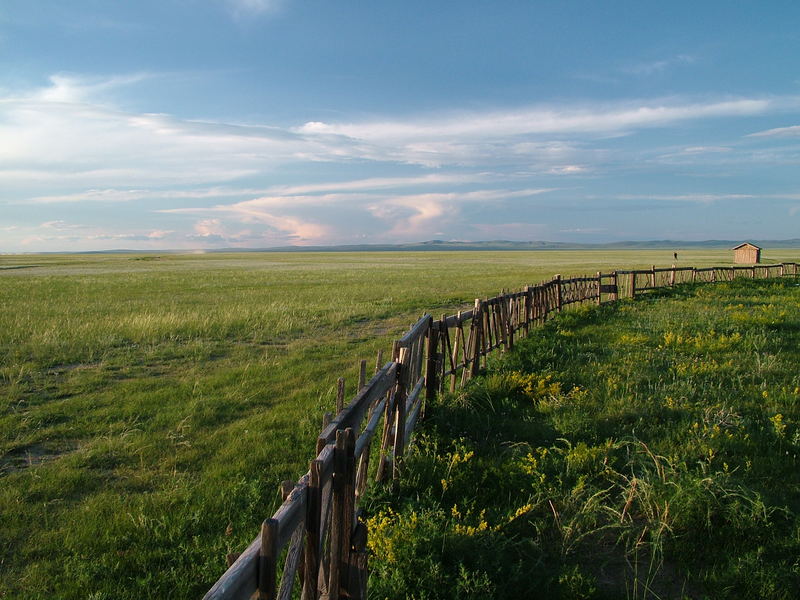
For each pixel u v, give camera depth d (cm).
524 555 427
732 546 430
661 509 465
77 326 1562
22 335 1434
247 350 1295
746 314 1410
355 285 3272
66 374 1057
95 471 607
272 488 554
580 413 701
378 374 517
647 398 764
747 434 609
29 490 557
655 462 527
